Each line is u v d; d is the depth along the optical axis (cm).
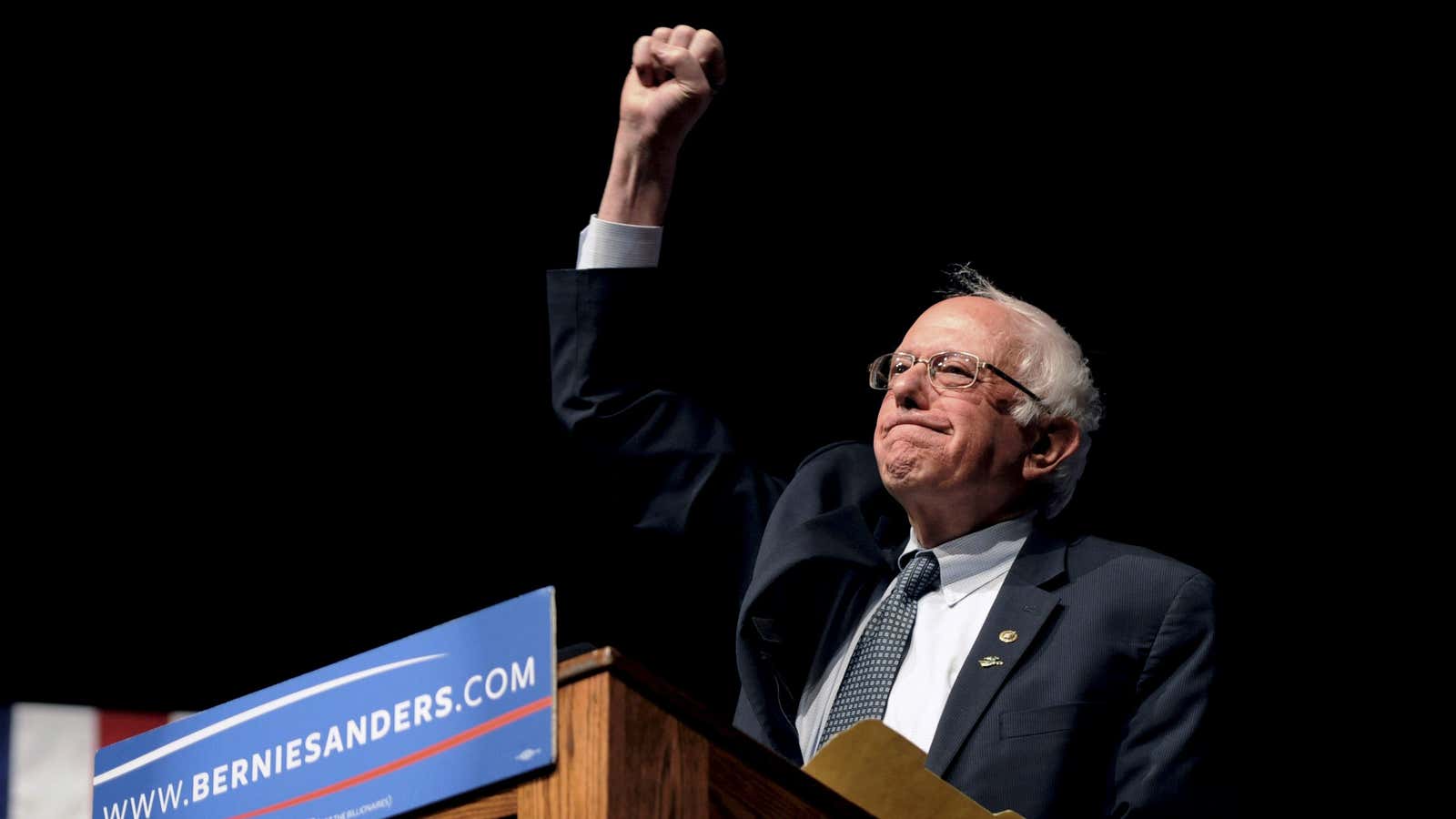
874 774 499
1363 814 1450
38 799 1354
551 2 1514
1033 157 1608
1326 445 1568
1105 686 691
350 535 1614
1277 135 1559
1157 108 1571
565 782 362
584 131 1592
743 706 769
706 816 374
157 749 447
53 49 1436
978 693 693
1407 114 1523
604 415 840
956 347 811
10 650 1454
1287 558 1551
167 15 1448
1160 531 1570
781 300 1630
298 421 1612
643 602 1405
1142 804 654
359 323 1622
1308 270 1581
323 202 1580
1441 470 1537
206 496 1571
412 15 1499
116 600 1512
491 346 1647
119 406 1548
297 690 414
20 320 1504
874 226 1633
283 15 1473
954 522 797
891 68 1581
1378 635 1512
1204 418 1591
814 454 862
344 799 393
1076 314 1619
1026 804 661
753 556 850
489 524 1627
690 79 844
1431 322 1554
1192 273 1605
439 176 1594
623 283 845
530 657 368
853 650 768
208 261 1565
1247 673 708
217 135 1519
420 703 387
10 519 1484
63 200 1496
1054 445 816
